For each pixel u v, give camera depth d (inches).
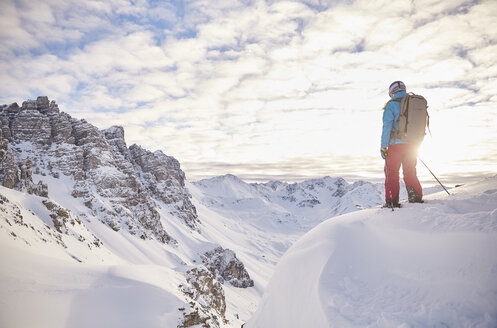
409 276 118.3
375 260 136.3
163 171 6776.6
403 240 135.6
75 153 3981.3
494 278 96.4
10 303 496.4
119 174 4229.8
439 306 98.5
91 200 3486.7
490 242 107.0
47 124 3971.5
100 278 749.3
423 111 175.9
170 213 5930.1
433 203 163.5
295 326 140.9
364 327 101.3
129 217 3740.2
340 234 159.9
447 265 111.7
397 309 104.1
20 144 3708.2
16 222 1316.4
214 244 4889.3
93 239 2317.9
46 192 2854.3
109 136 6151.6
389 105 185.6
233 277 4370.1
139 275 843.4
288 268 174.4
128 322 571.8
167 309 669.3
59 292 601.6
